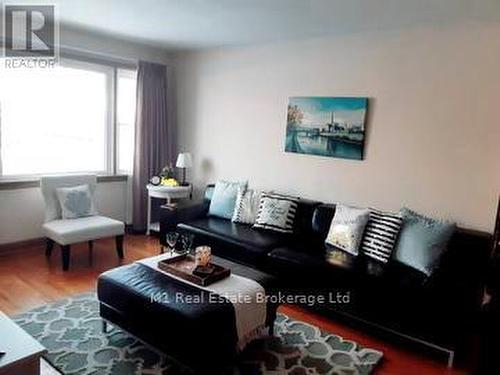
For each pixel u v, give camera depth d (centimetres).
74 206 400
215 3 295
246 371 230
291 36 386
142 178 489
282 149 416
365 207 363
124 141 496
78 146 458
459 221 315
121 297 237
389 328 268
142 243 459
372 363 245
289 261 310
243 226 390
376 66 346
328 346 262
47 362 229
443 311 246
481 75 297
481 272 280
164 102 500
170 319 212
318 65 382
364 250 314
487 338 231
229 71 454
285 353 251
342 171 375
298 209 375
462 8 275
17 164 409
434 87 318
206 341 204
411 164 335
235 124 455
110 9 323
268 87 421
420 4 272
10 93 395
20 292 315
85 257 402
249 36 395
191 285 239
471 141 305
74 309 291
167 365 229
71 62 427
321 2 280
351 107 361
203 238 367
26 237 416
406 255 291
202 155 495
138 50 469
